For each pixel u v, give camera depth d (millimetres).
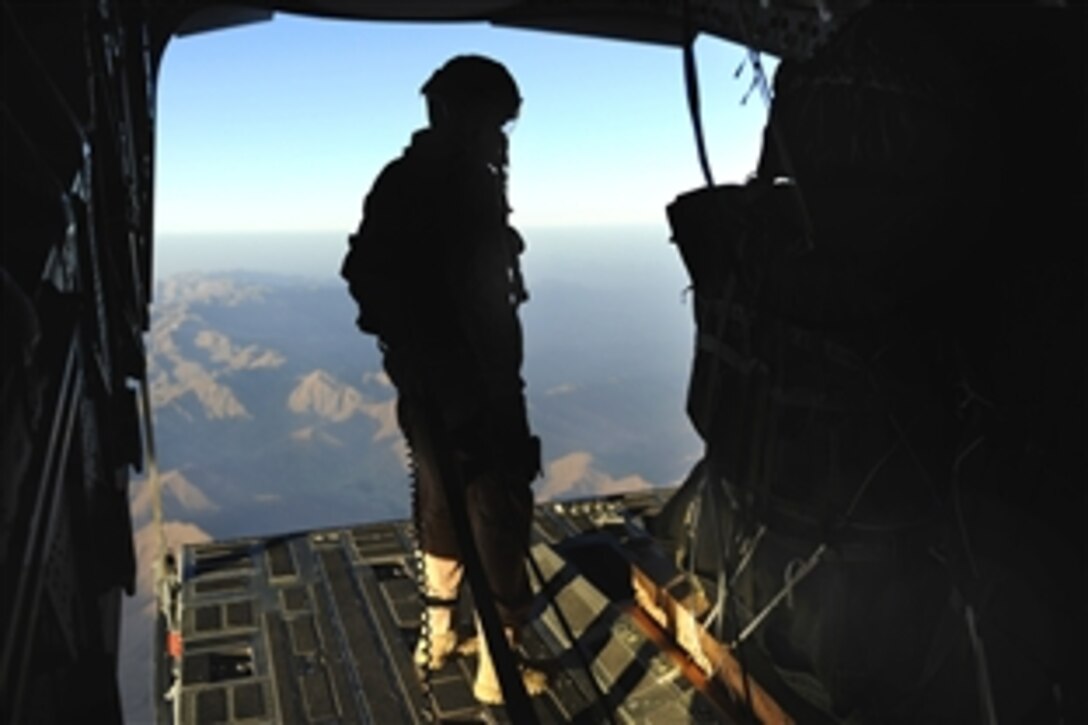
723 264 2381
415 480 2668
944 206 1843
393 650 3250
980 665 1920
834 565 2186
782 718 2326
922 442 2043
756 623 2455
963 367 1918
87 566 2160
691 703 2691
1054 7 1745
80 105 2172
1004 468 1921
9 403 1476
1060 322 1783
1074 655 1875
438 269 2213
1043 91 1742
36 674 1697
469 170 2254
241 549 4199
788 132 2113
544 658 2992
